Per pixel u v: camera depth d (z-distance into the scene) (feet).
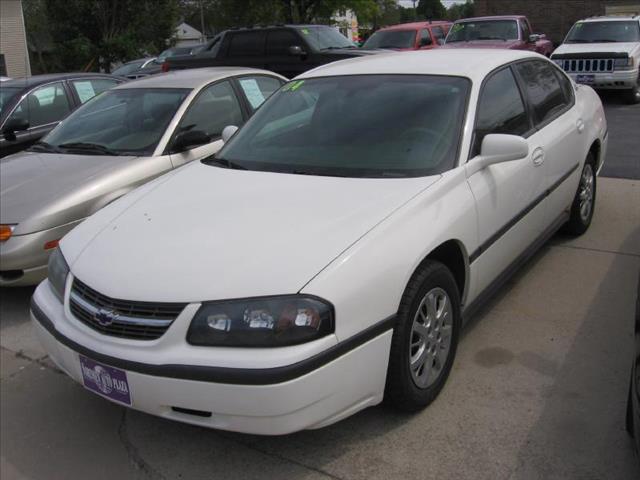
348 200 10.02
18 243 14.71
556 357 11.60
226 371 7.99
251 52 41.29
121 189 16.11
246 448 9.82
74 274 9.68
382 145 11.51
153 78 20.84
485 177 11.41
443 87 12.27
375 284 8.77
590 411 9.97
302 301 8.16
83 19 105.19
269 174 11.50
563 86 16.43
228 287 8.36
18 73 88.53
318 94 13.29
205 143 18.07
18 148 23.67
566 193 15.34
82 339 9.09
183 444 10.11
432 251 10.16
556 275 15.12
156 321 8.50
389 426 9.96
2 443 10.57
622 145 28.55
